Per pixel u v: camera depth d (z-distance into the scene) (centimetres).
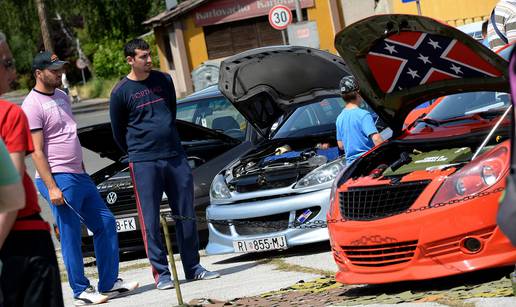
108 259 1003
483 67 807
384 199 801
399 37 803
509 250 728
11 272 529
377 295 803
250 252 1209
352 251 813
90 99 6856
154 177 1034
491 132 798
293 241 1102
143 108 1029
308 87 1171
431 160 820
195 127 1284
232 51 4338
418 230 761
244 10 4288
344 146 1073
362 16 4194
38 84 964
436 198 763
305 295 860
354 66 855
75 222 983
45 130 959
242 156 1220
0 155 489
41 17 4850
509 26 1148
